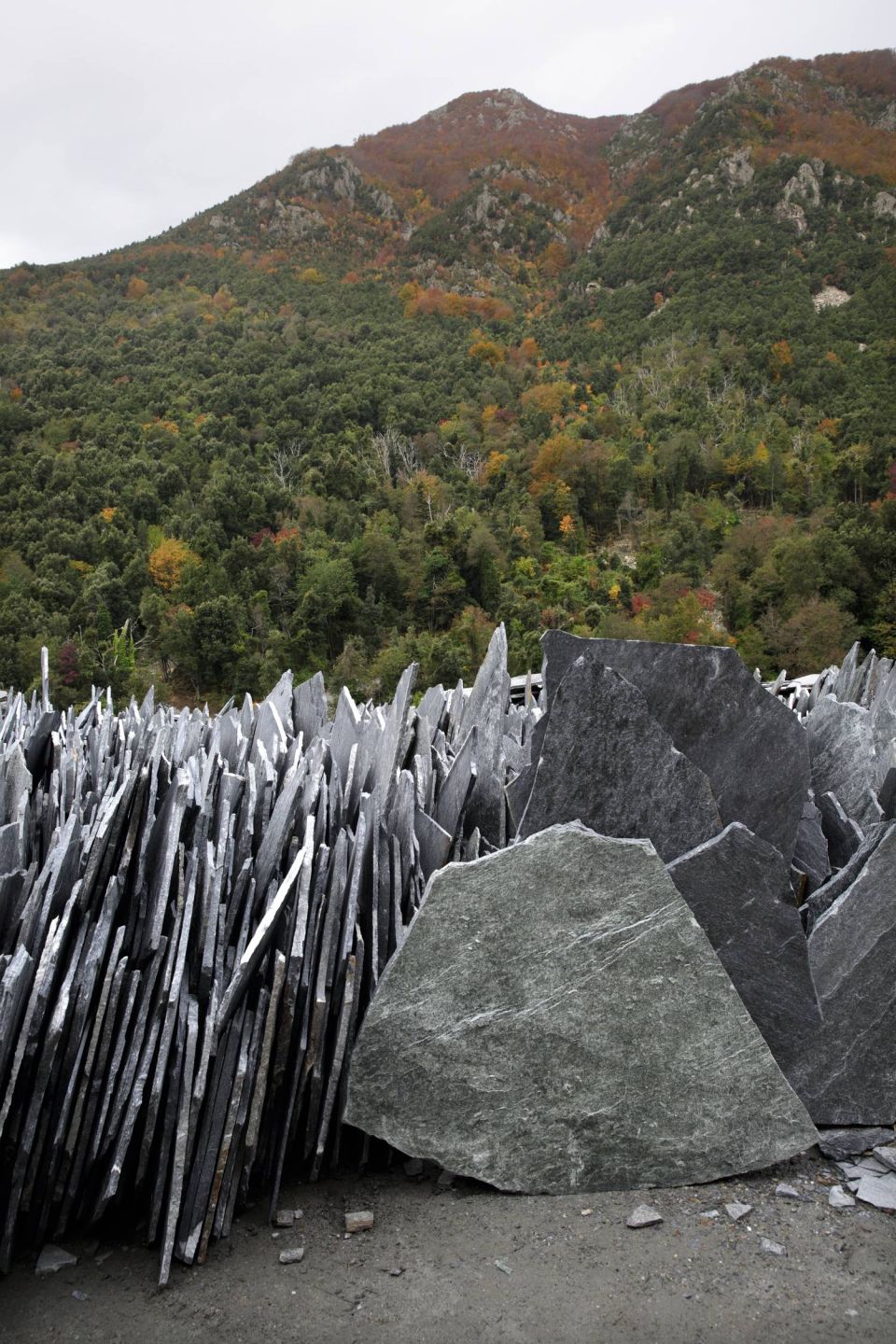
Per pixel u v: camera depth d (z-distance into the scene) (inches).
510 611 2281.0
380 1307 82.2
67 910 92.0
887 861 109.7
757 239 6520.7
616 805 112.0
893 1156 100.6
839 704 147.3
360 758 139.4
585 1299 82.1
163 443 3476.9
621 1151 97.9
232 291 6584.6
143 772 100.0
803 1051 106.8
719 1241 89.1
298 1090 95.3
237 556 2330.2
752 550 2506.2
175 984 88.9
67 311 5979.3
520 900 97.9
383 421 3969.0
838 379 4441.4
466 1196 98.3
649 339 5556.1
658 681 124.3
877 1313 79.7
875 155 7819.9
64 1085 88.1
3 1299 84.3
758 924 106.5
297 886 99.9
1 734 156.2
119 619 2251.5
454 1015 96.9
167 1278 85.0
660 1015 98.9
